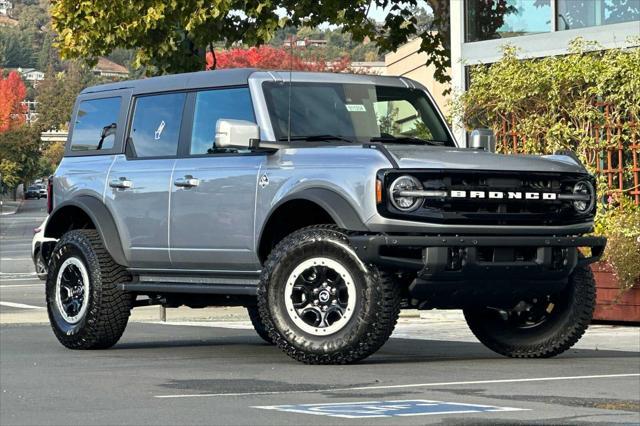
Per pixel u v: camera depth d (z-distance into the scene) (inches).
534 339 536.7
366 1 942.4
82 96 625.0
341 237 486.6
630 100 808.3
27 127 6963.6
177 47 925.8
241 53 1855.3
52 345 627.5
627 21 877.2
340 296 490.3
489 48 939.3
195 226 550.9
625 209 782.5
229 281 549.3
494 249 495.8
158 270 573.6
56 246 603.8
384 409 363.3
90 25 924.6
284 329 495.5
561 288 518.0
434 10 986.7
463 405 372.5
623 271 684.7
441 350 585.3
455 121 901.8
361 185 488.1
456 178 490.9
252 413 359.3
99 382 449.7
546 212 509.0
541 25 930.1
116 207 586.2
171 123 575.2
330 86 551.8
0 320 839.1
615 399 387.2
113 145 599.5
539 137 849.5
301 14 930.1
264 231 524.1
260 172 525.7
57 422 353.1
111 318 584.7
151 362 526.6
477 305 520.1
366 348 486.6
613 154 826.2
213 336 699.4
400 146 521.3
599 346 600.7
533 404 375.2
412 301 515.5
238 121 518.9
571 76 820.0
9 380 461.4
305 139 534.0
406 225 485.4
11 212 5128.0
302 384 431.8
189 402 387.9
